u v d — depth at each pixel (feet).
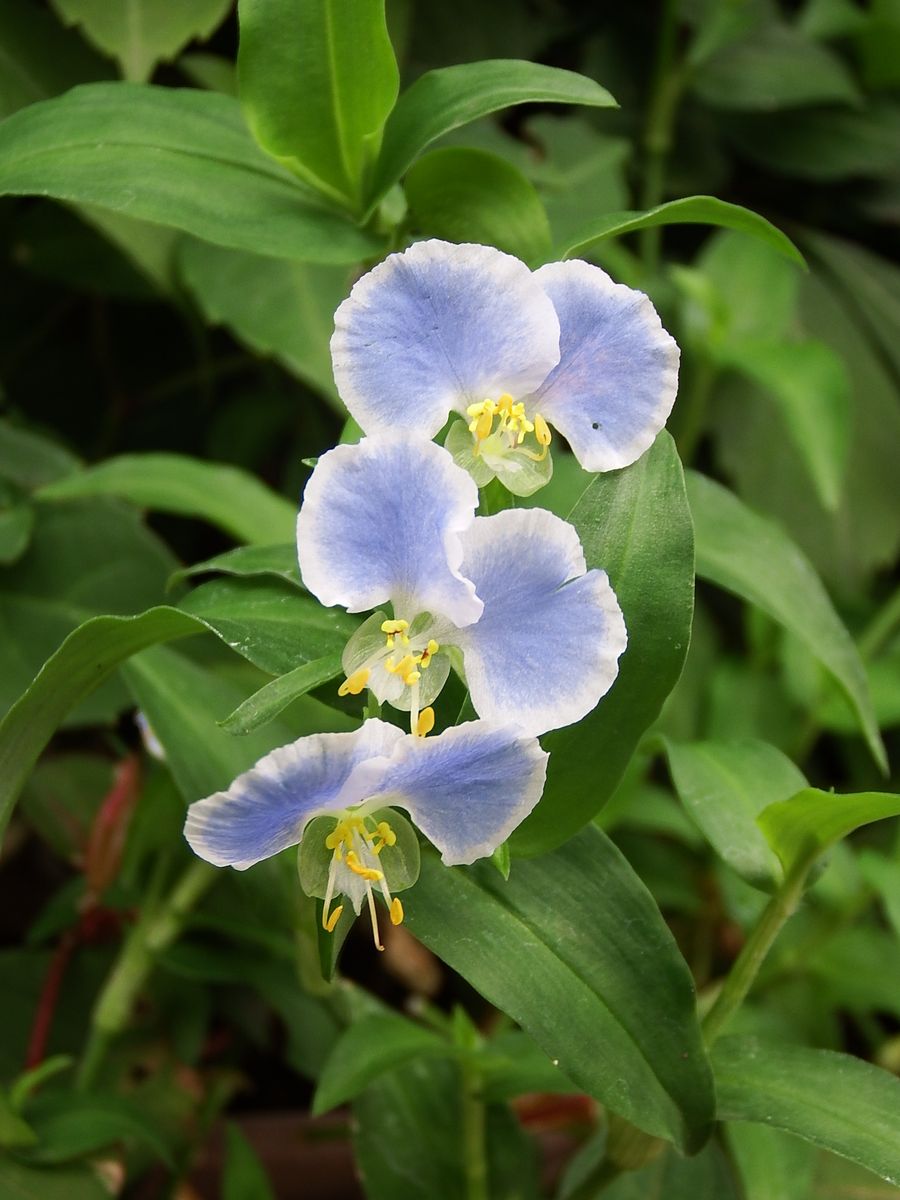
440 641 0.75
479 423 0.77
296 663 0.78
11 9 1.17
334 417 1.45
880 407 1.58
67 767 1.24
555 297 0.77
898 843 1.19
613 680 0.75
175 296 1.22
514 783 0.74
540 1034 0.79
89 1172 0.97
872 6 1.53
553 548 0.74
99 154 0.85
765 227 0.81
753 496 1.51
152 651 0.91
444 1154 0.98
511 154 1.37
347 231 0.86
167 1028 1.16
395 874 0.77
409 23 1.34
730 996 0.84
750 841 0.85
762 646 1.38
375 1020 0.91
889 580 1.64
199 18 1.13
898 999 1.16
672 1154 1.00
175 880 1.09
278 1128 1.18
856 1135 0.81
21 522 1.12
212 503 1.02
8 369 1.42
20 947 1.35
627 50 1.54
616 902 0.80
